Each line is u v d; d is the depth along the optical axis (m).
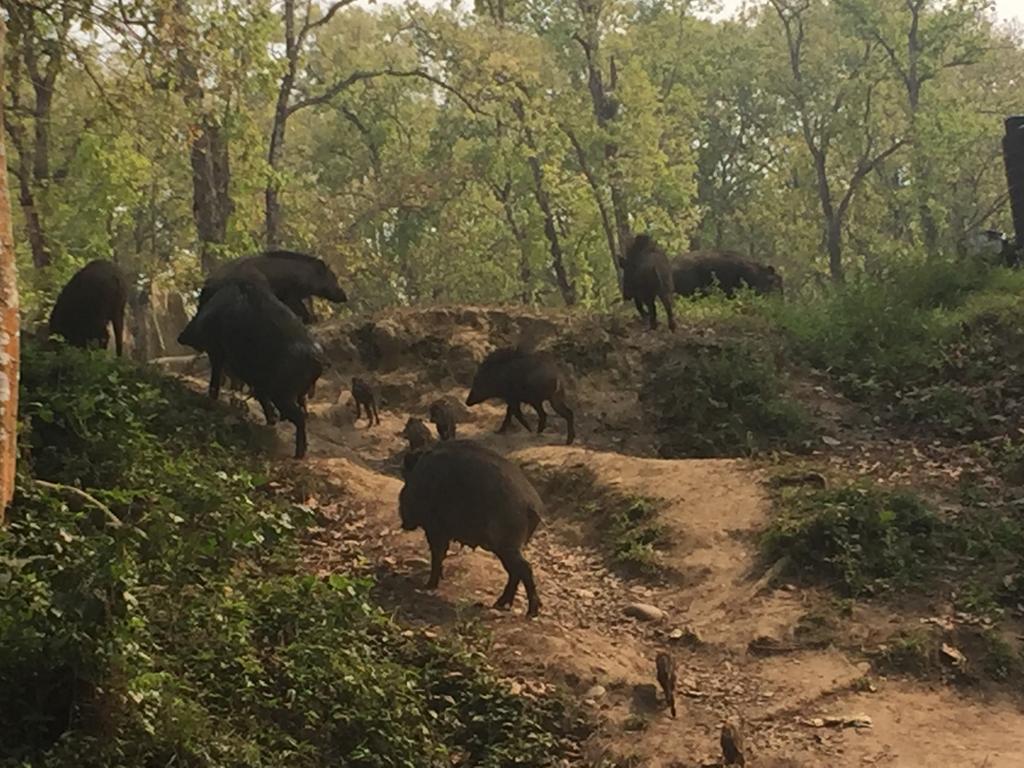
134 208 34.69
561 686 7.46
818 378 15.16
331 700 6.71
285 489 10.36
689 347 15.25
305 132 47.31
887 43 45.59
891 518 9.70
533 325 16.00
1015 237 21.50
